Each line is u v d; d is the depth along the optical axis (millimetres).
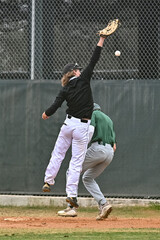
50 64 36219
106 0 36188
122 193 34125
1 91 35406
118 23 26359
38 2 36281
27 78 36531
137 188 34062
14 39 36562
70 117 26281
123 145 34219
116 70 35938
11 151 35281
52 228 23391
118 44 35969
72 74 26344
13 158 35219
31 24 36188
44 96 35062
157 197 34094
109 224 25375
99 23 36188
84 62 36188
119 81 34469
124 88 34406
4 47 36719
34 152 35031
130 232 21891
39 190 34969
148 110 34188
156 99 34188
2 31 36719
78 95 26016
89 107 26250
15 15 36562
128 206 33781
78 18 36281
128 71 35875
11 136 35250
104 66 36000
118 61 35906
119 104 34406
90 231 22250
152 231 22453
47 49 36250
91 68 26328
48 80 35031
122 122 34312
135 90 34312
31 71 36000
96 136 27234
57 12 36375
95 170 27719
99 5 36219
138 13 35875
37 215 31016
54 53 36281
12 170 35219
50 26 36281
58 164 26781
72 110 26203
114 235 20812
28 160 35094
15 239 19484
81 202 33969
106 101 34500
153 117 34125
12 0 36656
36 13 36281
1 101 35375
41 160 34969
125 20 36031
